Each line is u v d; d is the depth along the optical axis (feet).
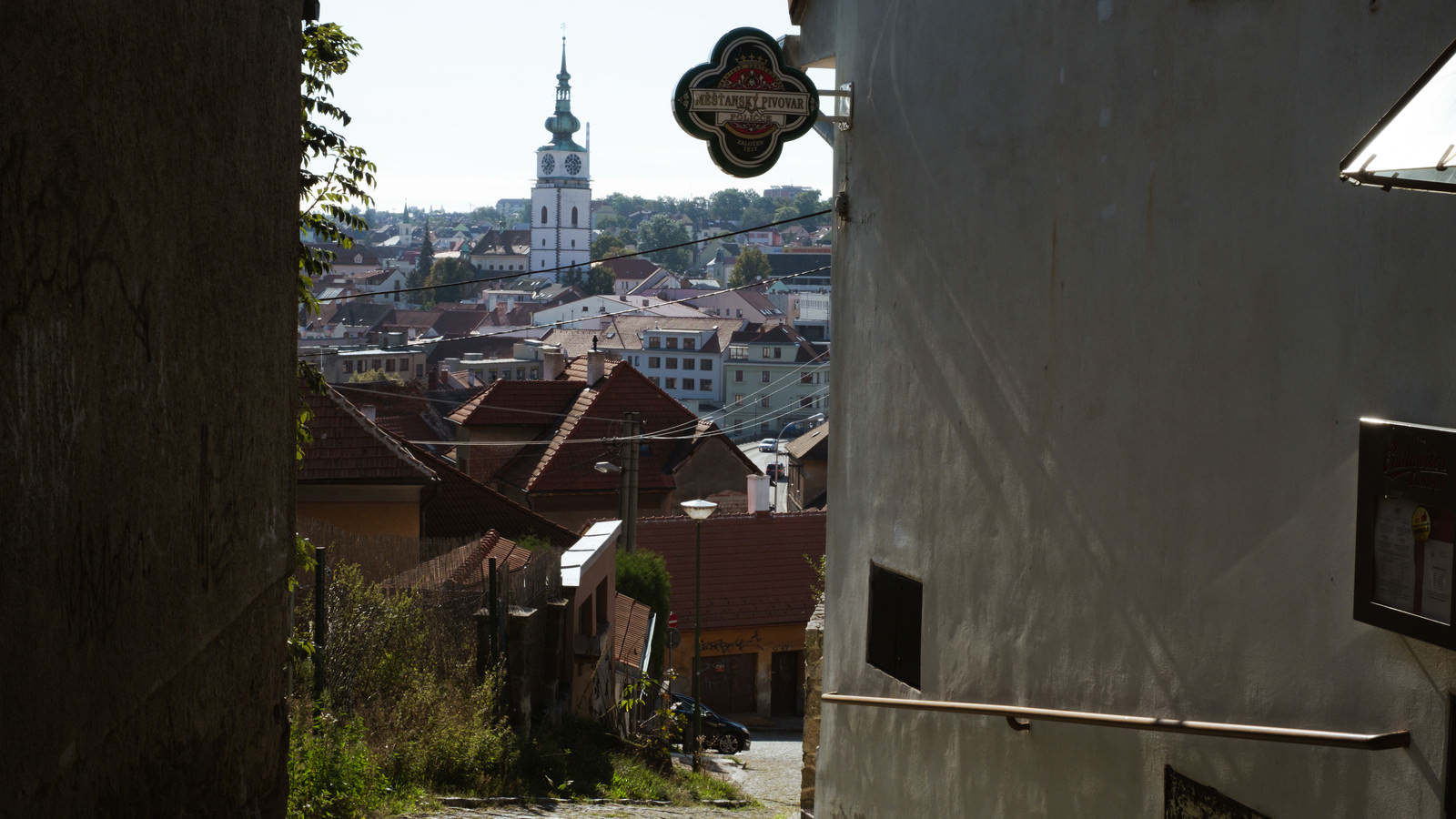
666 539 105.29
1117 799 14.01
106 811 7.00
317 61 26.02
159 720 7.85
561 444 127.44
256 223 9.69
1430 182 7.25
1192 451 12.44
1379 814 9.71
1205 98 12.26
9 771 5.73
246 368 9.52
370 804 27.84
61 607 6.28
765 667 102.68
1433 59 9.16
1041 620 15.87
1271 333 11.18
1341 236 10.22
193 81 8.07
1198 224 12.35
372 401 140.87
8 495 5.64
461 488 83.87
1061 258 15.30
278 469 10.53
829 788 25.08
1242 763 11.55
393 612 40.06
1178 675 12.67
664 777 48.03
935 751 19.48
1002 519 17.04
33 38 5.81
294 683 32.45
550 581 49.24
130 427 7.17
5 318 5.58
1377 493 9.55
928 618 19.74
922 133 19.57
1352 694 10.03
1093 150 14.51
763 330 388.78
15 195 5.67
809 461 196.54
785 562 106.11
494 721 38.88
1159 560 13.06
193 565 8.36
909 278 20.27
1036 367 15.97
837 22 23.59
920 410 19.98
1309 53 10.68
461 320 497.87
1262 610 11.27
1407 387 9.45
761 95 22.17
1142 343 13.42
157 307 7.56
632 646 66.80
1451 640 8.73
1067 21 15.12
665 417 133.90
